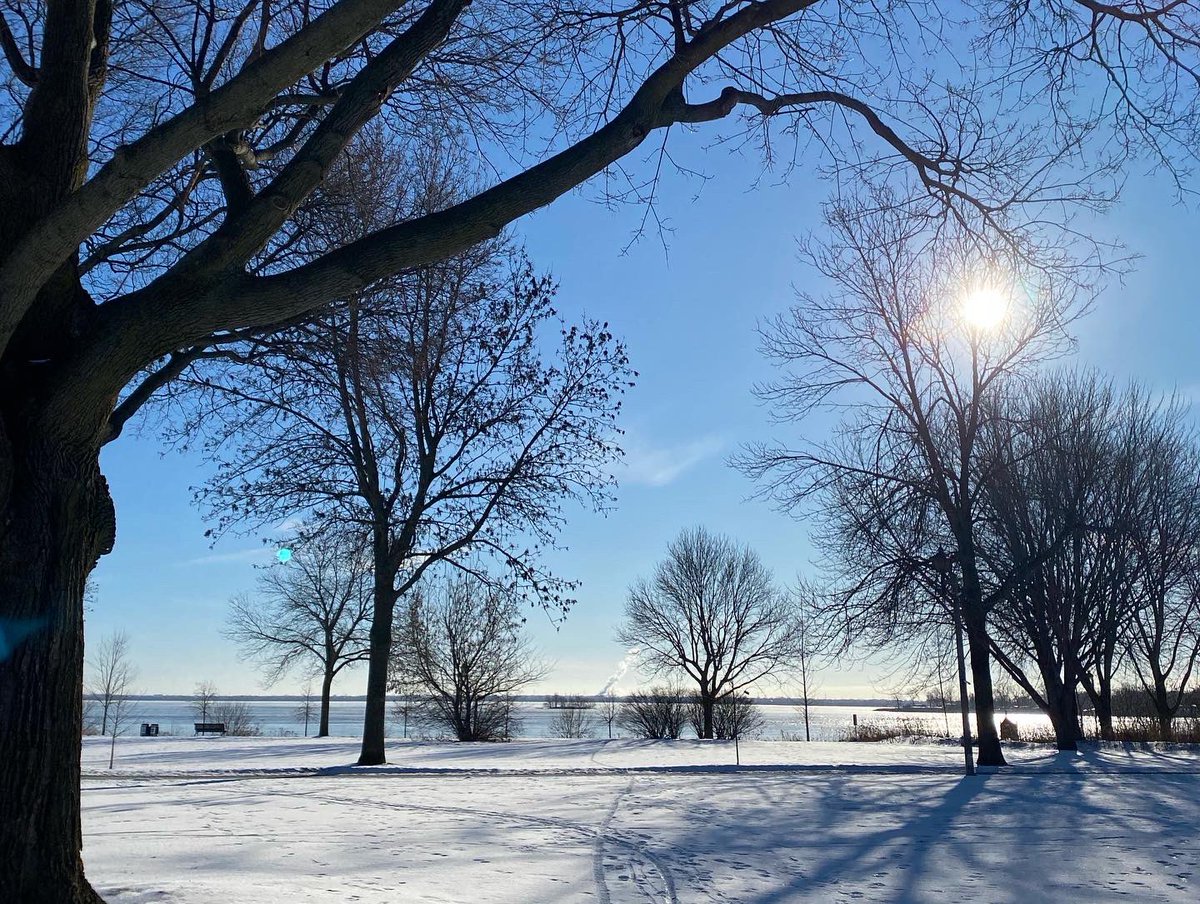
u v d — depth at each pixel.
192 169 11.20
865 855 11.77
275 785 21.22
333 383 13.25
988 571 30.83
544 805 17.12
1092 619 34.28
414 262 6.71
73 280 6.87
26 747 6.23
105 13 8.13
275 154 9.46
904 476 27.16
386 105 10.74
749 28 7.27
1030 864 11.15
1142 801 17.38
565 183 6.92
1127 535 32.06
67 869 6.34
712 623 55.06
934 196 9.27
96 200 5.66
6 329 6.06
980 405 27.97
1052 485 32.09
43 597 6.41
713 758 30.38
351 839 12.61
